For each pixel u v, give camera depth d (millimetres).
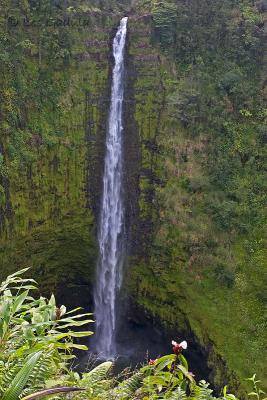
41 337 3855
